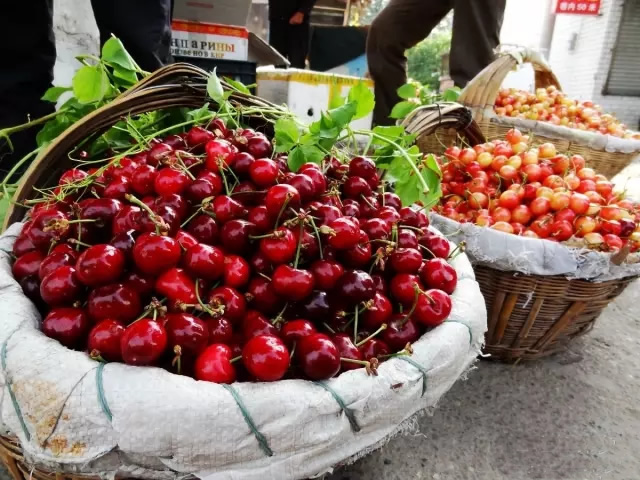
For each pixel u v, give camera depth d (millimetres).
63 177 1017
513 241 1354
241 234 807
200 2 2613
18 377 629
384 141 1300
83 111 1383
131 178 946
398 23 3041
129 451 608
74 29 2400
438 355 771
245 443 623
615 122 2891
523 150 1816
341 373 724
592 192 1649
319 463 679
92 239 856
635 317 2004
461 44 2598
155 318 694
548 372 1562
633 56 8672
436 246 1036
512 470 1168
